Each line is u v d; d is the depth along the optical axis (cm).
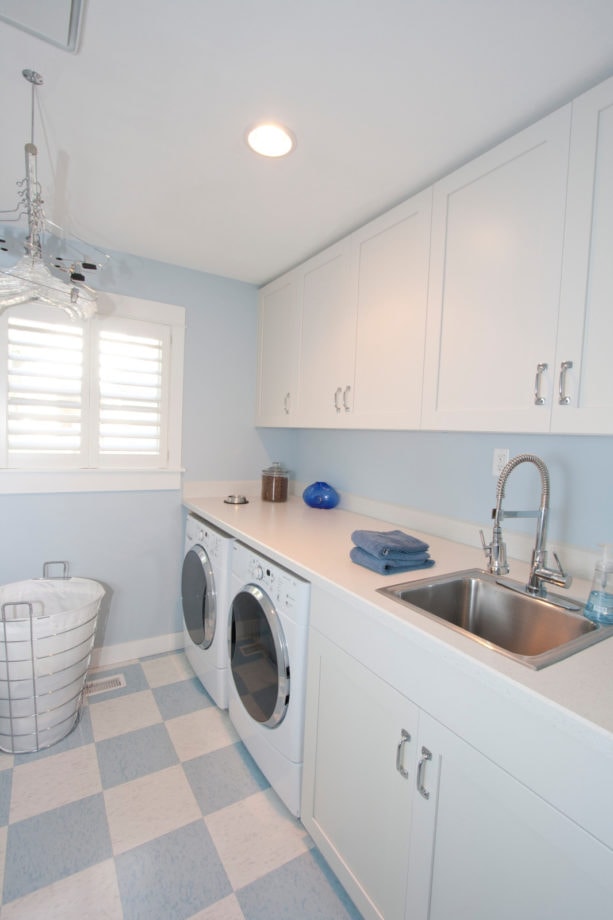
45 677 169
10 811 143
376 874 107
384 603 108
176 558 250
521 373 115
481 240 126
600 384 98
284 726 143
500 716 79
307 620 136
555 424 107
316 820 131
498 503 128
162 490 243
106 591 231
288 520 204
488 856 80
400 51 97
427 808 93
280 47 97
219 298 254
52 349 208
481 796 82
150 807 147
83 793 151
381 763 106
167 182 155
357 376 178
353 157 136
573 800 68
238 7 88
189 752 173
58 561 218
